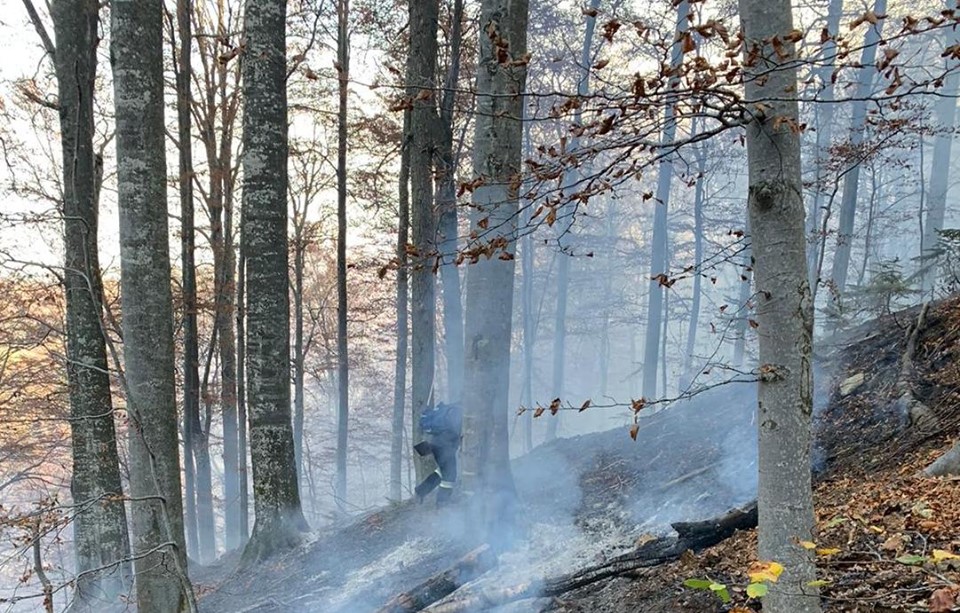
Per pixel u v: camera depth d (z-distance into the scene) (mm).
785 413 2238
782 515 2252
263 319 8016
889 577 2795
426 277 9000
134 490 4668
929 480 3711
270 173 7785
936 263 7387
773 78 2178
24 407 9453
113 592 7047
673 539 4023
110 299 11633
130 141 4832
